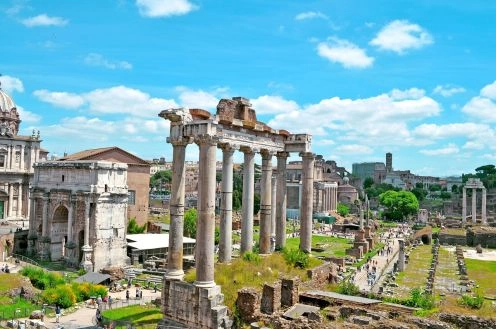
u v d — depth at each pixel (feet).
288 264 141.90
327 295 122.83
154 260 281.13
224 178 133.59
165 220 494.18
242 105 138.21
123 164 285.64
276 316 105.50
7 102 384.27
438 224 567.59
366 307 116.37
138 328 130.82
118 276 245.24
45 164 294.87
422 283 221.87
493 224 526.98
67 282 223.71
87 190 271.90
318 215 605.73
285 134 156.25
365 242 348.59
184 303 113.19
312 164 158.10
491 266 288.30
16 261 264.52
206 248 112.47
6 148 343.26
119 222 281.74
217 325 106.32
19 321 159.22
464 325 98.84
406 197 646.33
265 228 149.89
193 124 115.14
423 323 95.96
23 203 348.79
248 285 119.24
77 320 169.37
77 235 277.23
